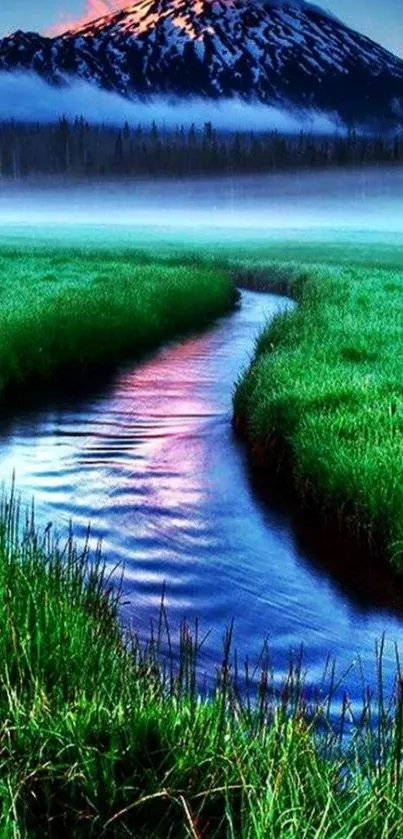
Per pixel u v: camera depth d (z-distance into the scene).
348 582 9.17
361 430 11.69
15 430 15.33
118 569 9.34
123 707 4.67
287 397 13.12
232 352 24.12
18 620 5.59
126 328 23.33
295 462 11.84
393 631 8.12
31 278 34.91
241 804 4.08
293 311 25.42
